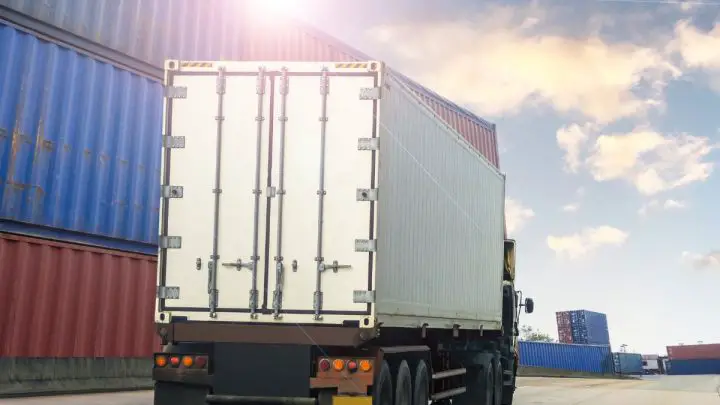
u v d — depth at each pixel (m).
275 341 7.94
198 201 8.25
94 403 13.18
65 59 15.55
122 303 16.22
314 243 8.05
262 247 8.11
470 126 28.23
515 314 16.66
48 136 15.01
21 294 14.04
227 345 8.01
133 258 16.59
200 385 8.14
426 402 10.08
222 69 8.44
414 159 9.73
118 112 16.67
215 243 8.14
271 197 8.18
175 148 8.37
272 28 21.91
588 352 57.00
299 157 8.23
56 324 14.65
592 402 19.47
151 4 17.95
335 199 8.12
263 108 8.36
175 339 8.05
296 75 8.38
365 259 8.00
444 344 11.90
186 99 8.43
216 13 20.05
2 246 13.81
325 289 7.97
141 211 17.00
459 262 12.00
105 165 16.20
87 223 15.64
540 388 27.38
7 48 14.43
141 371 16.91
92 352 15.40
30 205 14.48
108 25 16.67
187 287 8.12
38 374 14.38
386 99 8.52
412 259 9.52
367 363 7.88
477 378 13.47
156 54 17.94
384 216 8.38
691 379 55.53
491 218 14.41
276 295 7.97
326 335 7.88
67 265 15.01
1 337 13.62
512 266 16.53
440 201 10.99
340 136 8.23
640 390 27.94
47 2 15.28
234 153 8.31
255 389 7.91
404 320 9.13
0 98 14.20
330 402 7.85
